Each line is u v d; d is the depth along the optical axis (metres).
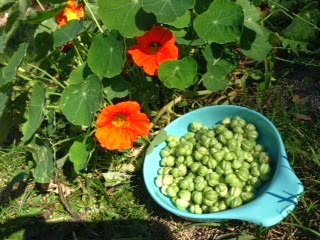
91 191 0.39
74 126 0.39
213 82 0.37
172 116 0.41
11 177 0.41
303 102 0.41
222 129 0.37
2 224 0.38
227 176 0.35
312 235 0.34
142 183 0.38
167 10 0.33
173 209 0.34
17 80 0.41
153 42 0.36
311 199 0.35
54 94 0.39
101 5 0.35
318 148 0.37
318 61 0.42
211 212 0.34
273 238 0.34
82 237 0.37
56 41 0.36
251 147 0.36
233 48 0.42
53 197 0.39
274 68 0.43
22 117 0.40
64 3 0.38
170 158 0.37
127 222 0.37
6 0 0.39
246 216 0.32
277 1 0.45
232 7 0.35
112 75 0.35
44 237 0.37
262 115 0.36
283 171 0.33
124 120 0.35
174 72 0.36
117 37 0.35
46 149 0.36
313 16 0.42
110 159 0.39
